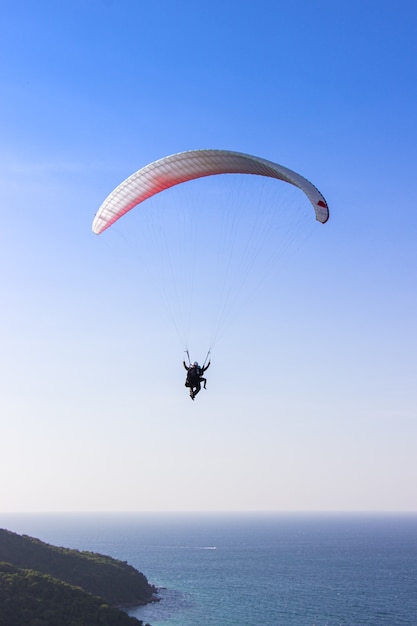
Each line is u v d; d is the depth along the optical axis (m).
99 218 35.22
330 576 178.00
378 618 114.19
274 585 157.75
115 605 109.50
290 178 29.50
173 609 115.69
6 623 73.06
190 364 30.64
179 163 32.31
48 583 85.94
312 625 106.69
